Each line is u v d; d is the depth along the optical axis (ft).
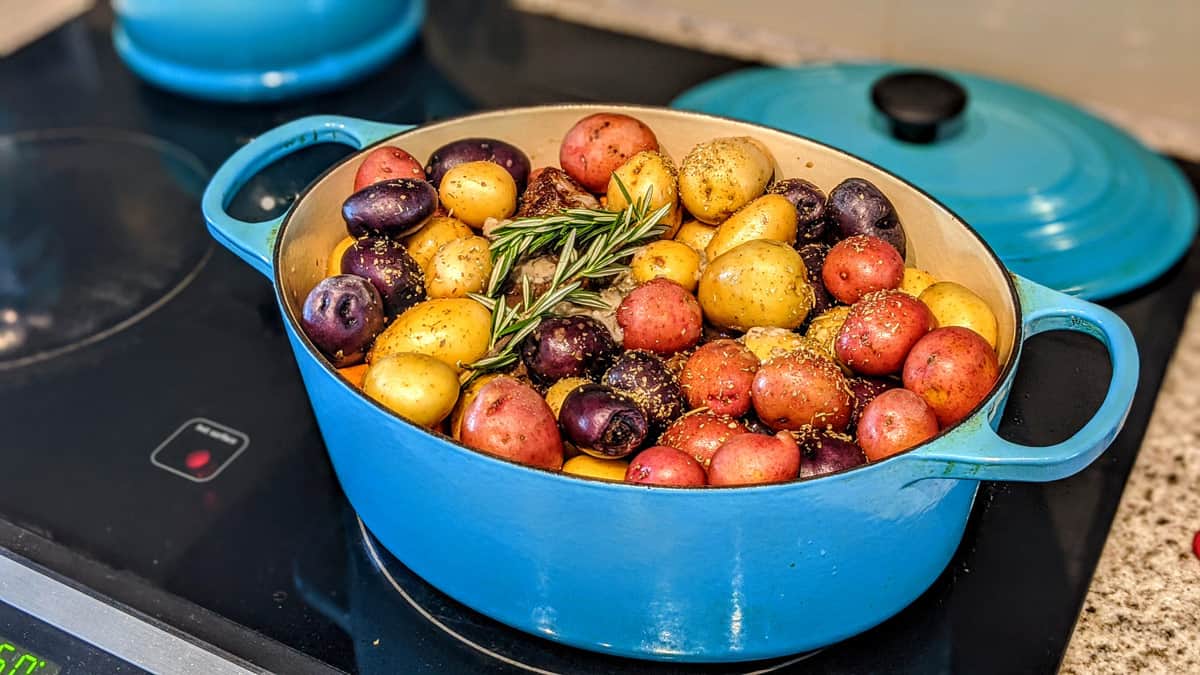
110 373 2.73
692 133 2.58
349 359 2.31
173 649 2.21
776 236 2.40
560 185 2.52
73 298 2.91
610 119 2.52
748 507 1.90
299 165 2.83
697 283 2.42
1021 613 2.28
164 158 3.30
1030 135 2.97
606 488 1.90
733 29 3.88
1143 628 2.28
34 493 2.49
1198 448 2.59
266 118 3.40
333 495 2.49
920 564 2.12
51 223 3.10
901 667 2.21
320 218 2.44
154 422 2.63
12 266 3.00
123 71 3.63
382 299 2.34
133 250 3.04
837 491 1.91
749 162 2.43
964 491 2.09
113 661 2.20
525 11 3.86
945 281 2.40
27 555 2.34
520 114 2.59
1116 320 2.13
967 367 2.15
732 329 2.39
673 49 3.69
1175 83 3.47
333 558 2.39
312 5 3.30
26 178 3.23
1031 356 2.55
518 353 2.31
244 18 3.27
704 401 2.25
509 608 2.15
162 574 2.35
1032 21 3.53
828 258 2.39
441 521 2.08
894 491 1.96
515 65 3.59
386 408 1.99
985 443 1.93
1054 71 3.59
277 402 2.67
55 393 2.69
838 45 3.79
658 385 2.24
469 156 2.52
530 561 2.04
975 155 2.91
